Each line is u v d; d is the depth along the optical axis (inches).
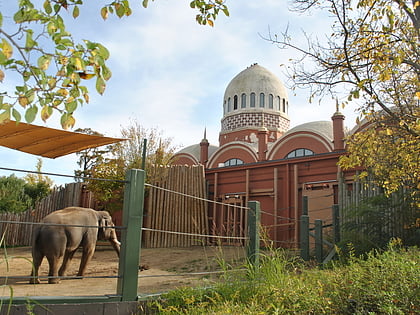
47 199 872.9
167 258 550.3
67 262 362.0
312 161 724.7
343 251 414.3
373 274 200.4
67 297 167.0
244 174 813.2
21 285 304.0
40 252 334.0
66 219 356.8
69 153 426.0
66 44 117.3
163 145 819.4
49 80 121.6
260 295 200.1
